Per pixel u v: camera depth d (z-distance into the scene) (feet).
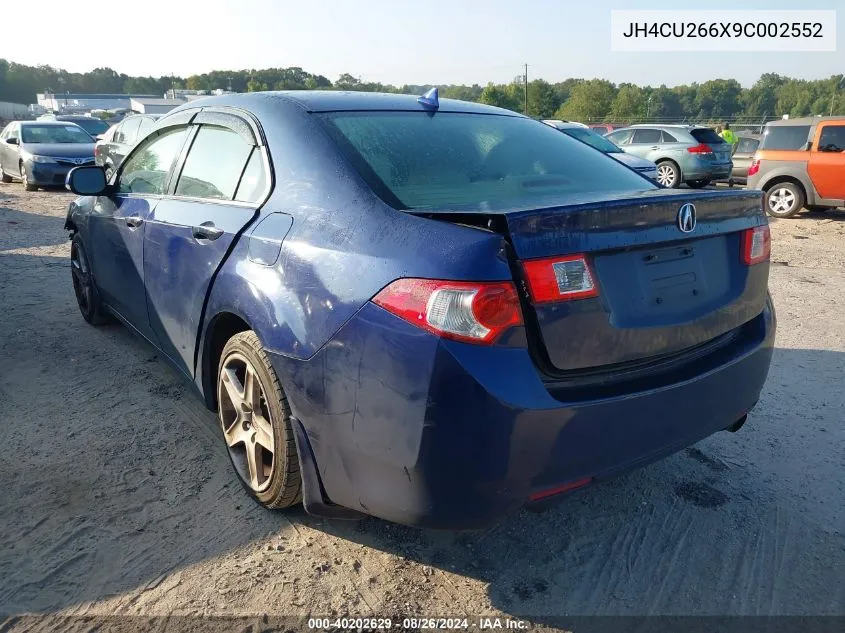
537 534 8.86
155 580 7.82
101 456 10.42
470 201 7.84
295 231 8.02
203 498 9.43
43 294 19.17
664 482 10.06
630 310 7.16
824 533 8.91
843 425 11.88
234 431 9.48
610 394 6.88
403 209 7.43
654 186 9.60
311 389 7.43
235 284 8.63
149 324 12.06
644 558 8.41
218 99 11.16
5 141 50.57
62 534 8.55
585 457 6.82
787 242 31.22
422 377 6.40
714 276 8.18
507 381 6.35
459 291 6.31
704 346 8.16
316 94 10.09
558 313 6.57
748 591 7.87
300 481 8.35
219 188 9.98
